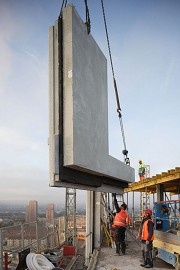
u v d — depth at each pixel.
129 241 13.39
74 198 17.83
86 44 4.67
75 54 4.11
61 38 4.09
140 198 22.64
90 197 12.60
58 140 3.90
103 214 14.97
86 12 4.80
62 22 4.13
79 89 4.21
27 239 10.35
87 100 4.57
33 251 10.93
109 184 6.65
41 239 11.85
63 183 4.20
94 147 4.83
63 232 17.86
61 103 3.98
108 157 5.81
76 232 17.36
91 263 9.09
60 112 3.96
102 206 14.29
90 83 4.78
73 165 3.91
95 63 5.16
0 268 8.28
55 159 3.81
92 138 4.75
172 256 8.05
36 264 9.02
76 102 4.05
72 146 3.86
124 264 8.72
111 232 12.75
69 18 4.06
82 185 5.07
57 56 4.11
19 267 9.04
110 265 8.61
